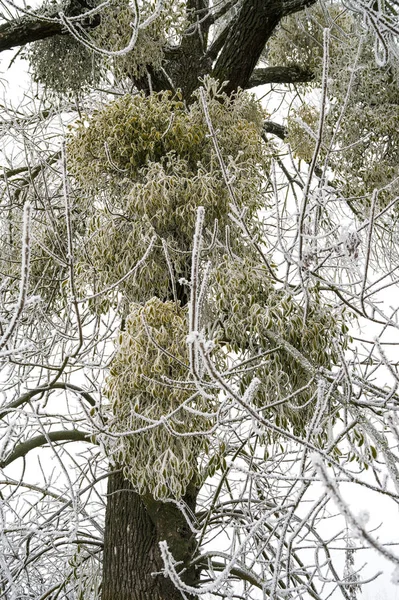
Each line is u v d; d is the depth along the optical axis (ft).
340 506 5.95
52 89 21.20
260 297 13.93
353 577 16.20
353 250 11.93
